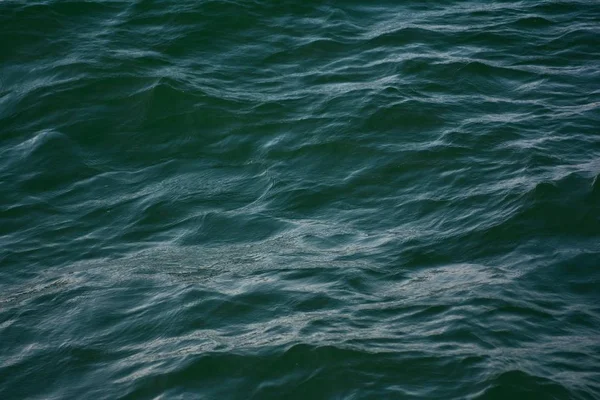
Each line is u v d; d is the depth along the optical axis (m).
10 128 17.89
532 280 12.39
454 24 21.81
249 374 10.32
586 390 9.87
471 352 10.50
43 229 14.89
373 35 21.09
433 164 15.90
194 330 11.43
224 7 21.70
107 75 19.08
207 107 17.97
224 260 13.40
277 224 14.45
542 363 10.34
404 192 15.20
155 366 10.68
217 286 12.48
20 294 13.02
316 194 15.30
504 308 11.54
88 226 14.91
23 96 18.73
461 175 15.50
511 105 18.00
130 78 18.97
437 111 17.59
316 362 10.39
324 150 16.55
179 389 10.20
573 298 11.95
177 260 13.55
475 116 17.48
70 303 12.52
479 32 21.28
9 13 21.28
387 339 10.82
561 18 22.25
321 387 10.05
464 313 11.40
